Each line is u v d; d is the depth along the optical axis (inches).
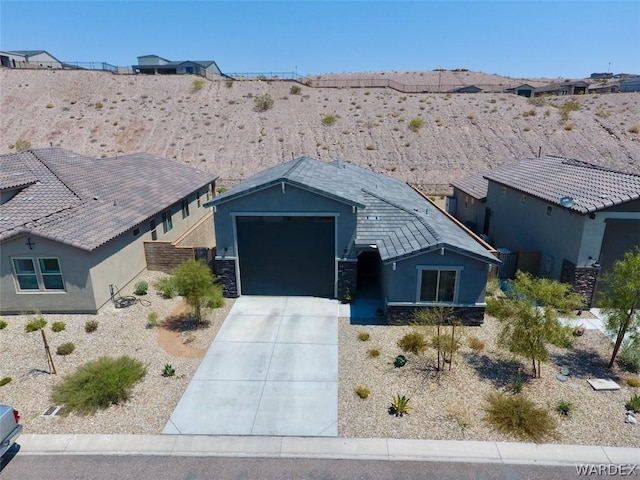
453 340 502.9
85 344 555.2
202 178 1226.0
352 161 2001.7
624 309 480.1
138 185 951.0
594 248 626.8
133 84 2669.8
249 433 398.6
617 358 522.3
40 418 418.0
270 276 714.2
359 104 2518.5
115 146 2117.4
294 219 681.0
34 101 2405.3
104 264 657.6
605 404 437.1
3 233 610.9
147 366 505.7
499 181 908.6
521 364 507.5
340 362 514.0
